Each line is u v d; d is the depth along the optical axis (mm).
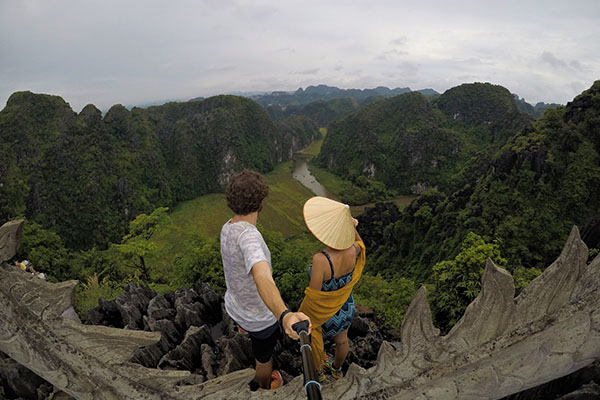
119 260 44250
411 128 157625
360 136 171000
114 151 123312
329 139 188375
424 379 2514
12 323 2768
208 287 6402
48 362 2785
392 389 2553
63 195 108875
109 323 5879
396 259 79188
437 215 73188
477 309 2451
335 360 3361
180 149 149875
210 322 5719
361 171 161500
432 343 2521
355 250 2816
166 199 132875
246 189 2359
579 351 2424
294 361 4402
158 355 4703
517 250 57062
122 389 2736
